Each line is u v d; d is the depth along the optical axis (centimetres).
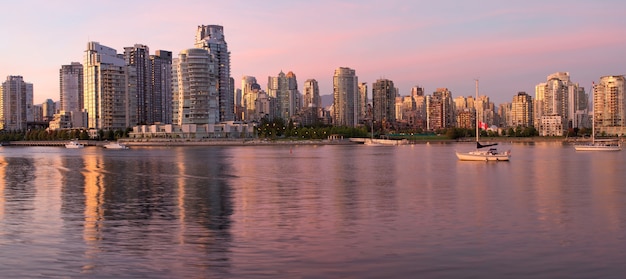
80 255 4156
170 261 3975
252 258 4056
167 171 12412
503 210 6181
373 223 5400
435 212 6059
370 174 11256
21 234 4934
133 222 5528
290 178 10375
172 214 6025
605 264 3875
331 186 8856
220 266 3847
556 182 9369
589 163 14462
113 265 3878
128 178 10631
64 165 15050
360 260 4000
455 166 13562
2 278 3591
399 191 8094
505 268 3791
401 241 4584
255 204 6775
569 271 3719
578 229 5056
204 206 6625
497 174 11088
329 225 5306
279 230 5072
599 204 6631
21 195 7875
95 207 6594
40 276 3634
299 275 3650
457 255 4122
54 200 7281
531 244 4453
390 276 3631
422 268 3797
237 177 10662
